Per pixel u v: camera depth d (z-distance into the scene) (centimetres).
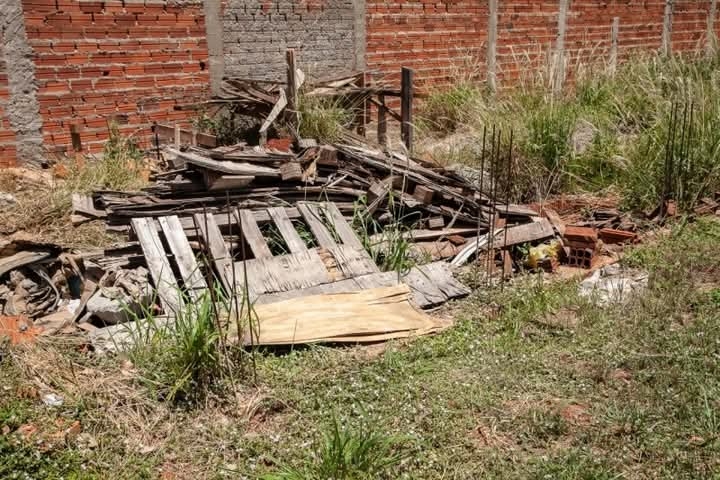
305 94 805
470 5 1084
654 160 693
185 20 810
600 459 308
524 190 722
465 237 580
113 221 528
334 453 304
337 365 394
